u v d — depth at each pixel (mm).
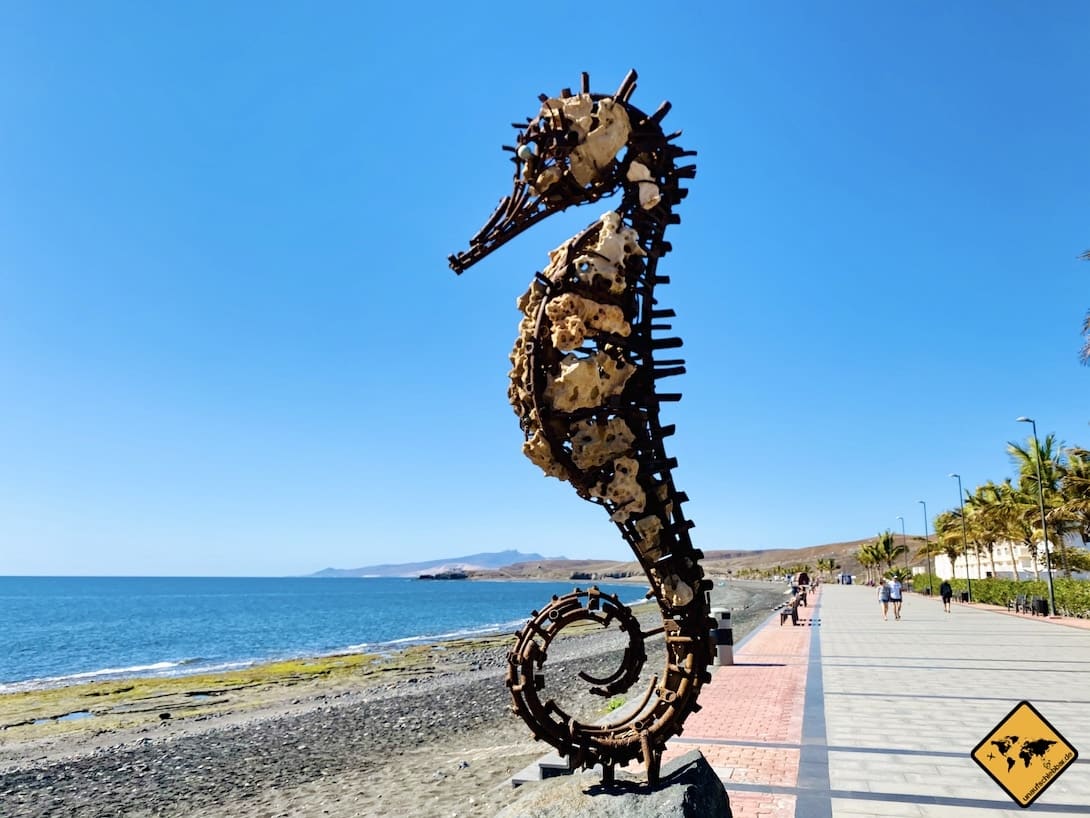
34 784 11992
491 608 93500
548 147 5270
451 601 114062
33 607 90250
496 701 18812
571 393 5168
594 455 5227
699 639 5336
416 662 31375
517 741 12453
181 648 43250
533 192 5438
